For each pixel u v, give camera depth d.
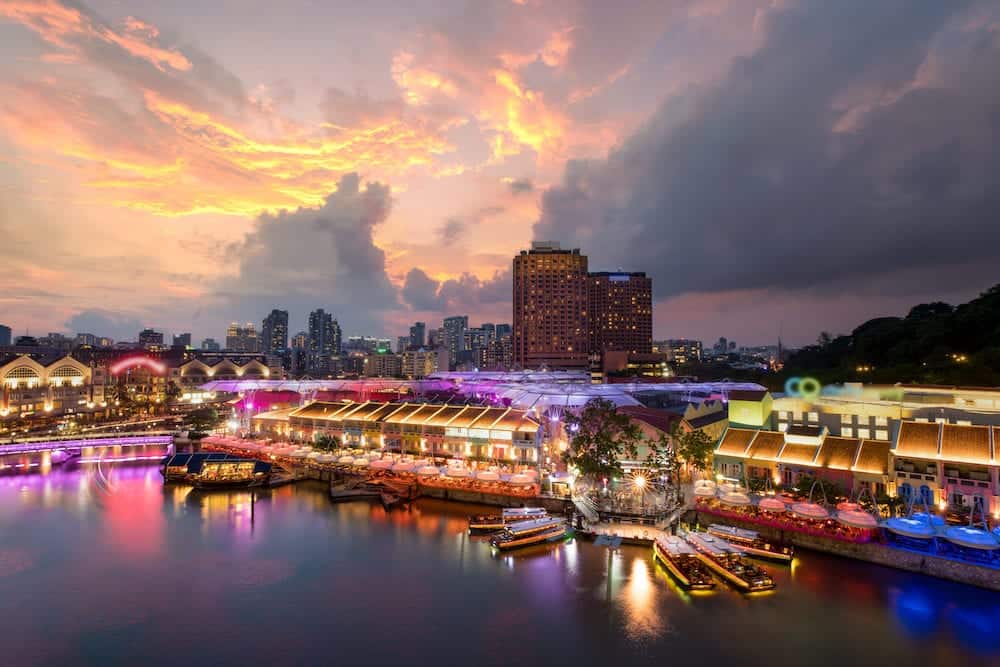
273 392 184.38
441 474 97.00
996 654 50.19
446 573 68.38
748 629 54.84
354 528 84.94
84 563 72.69
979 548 60.03
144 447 151.75
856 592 60.88
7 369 177.12
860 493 76.12
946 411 88.00
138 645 53.56
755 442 88.56
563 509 87.12
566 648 52.53
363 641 54.16
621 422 91.62
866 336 193.88
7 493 107.38
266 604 61.50
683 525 78.50
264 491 107.69
